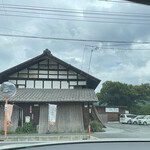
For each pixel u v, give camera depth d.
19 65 18.33
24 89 18.53
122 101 43.00
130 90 42.44
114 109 34.62
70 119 16.44
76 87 19.22
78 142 3.71
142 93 43.56
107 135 14.04
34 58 18.38
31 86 19.03
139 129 19.78
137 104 48.00
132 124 29.06
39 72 19.28
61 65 19.50
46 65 19.41
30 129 15.73
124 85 42.69
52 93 17.67
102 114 33.06
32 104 16.62
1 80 19.06
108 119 34.25
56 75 19.34
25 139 12.53
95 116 19.53
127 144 3.48
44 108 16.61
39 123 16.17
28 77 19.12
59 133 15.48
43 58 18.67
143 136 13.56
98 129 16.36
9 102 16.06
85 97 16.73
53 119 15.46
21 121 16.38
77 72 19.28
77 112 16.64
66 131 16.06
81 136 12.86
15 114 16.34
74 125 16.33
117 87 42.53
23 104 16.62
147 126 24.58
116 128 20.91
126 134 14.73
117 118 34.41
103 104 47.22
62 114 16.52
